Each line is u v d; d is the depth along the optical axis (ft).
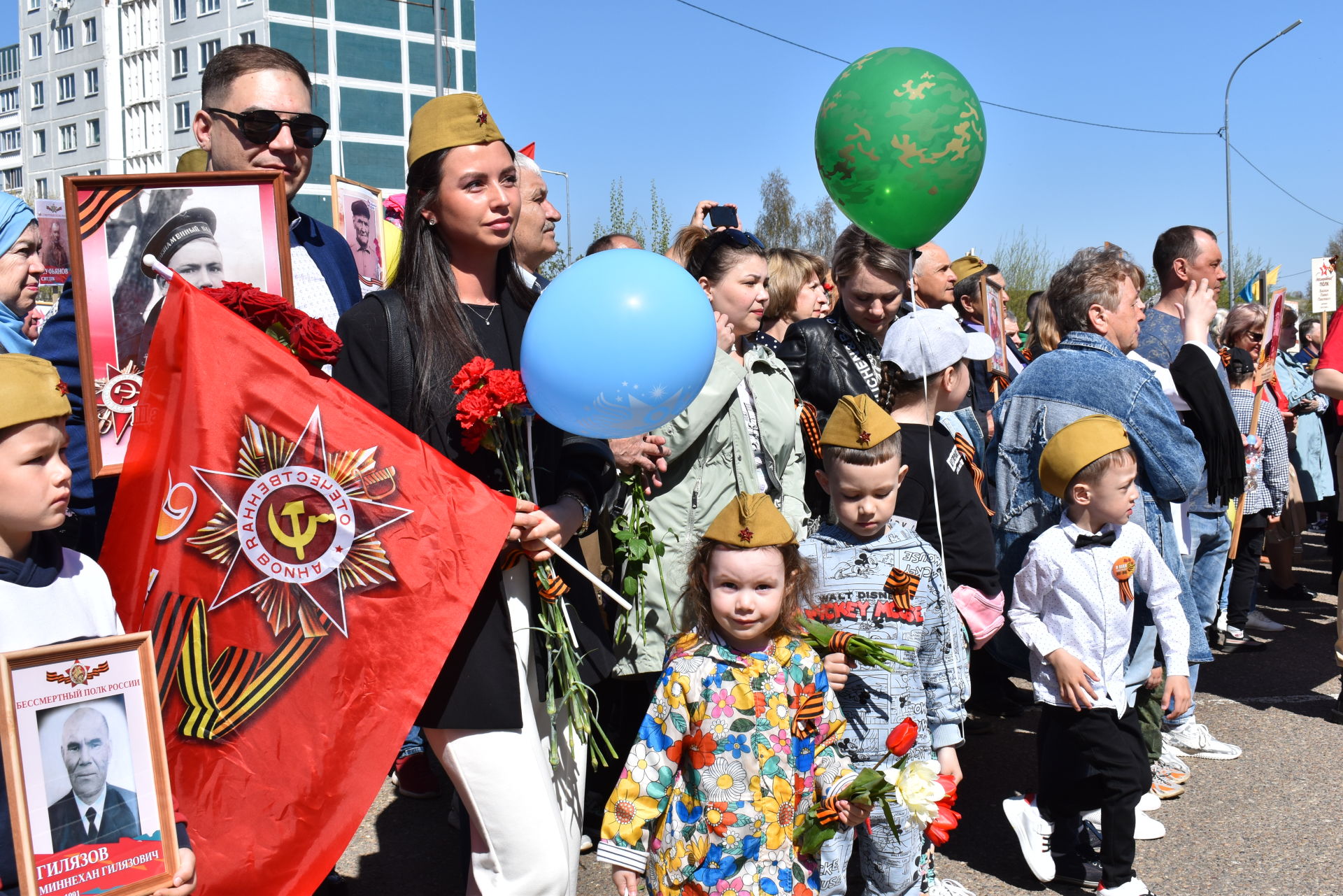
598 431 8.52
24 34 233.96
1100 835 12.39
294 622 7.93
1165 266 17.83
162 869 6.91
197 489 7.89
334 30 182.29
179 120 206.28
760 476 11.75
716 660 8.81
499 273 9.50
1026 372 14.44
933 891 11.41
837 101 11.34
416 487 8.10
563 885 8.25
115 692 6.84
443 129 8.66
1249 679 20.15
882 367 12.66
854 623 10.57
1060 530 12.14
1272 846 13.07
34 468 6.84
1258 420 22.22
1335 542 27.58
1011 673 18.26
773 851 8.64
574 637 8.86
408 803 14.58
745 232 12.75
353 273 12.10
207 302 7.95
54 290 34.06
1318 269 37.45
